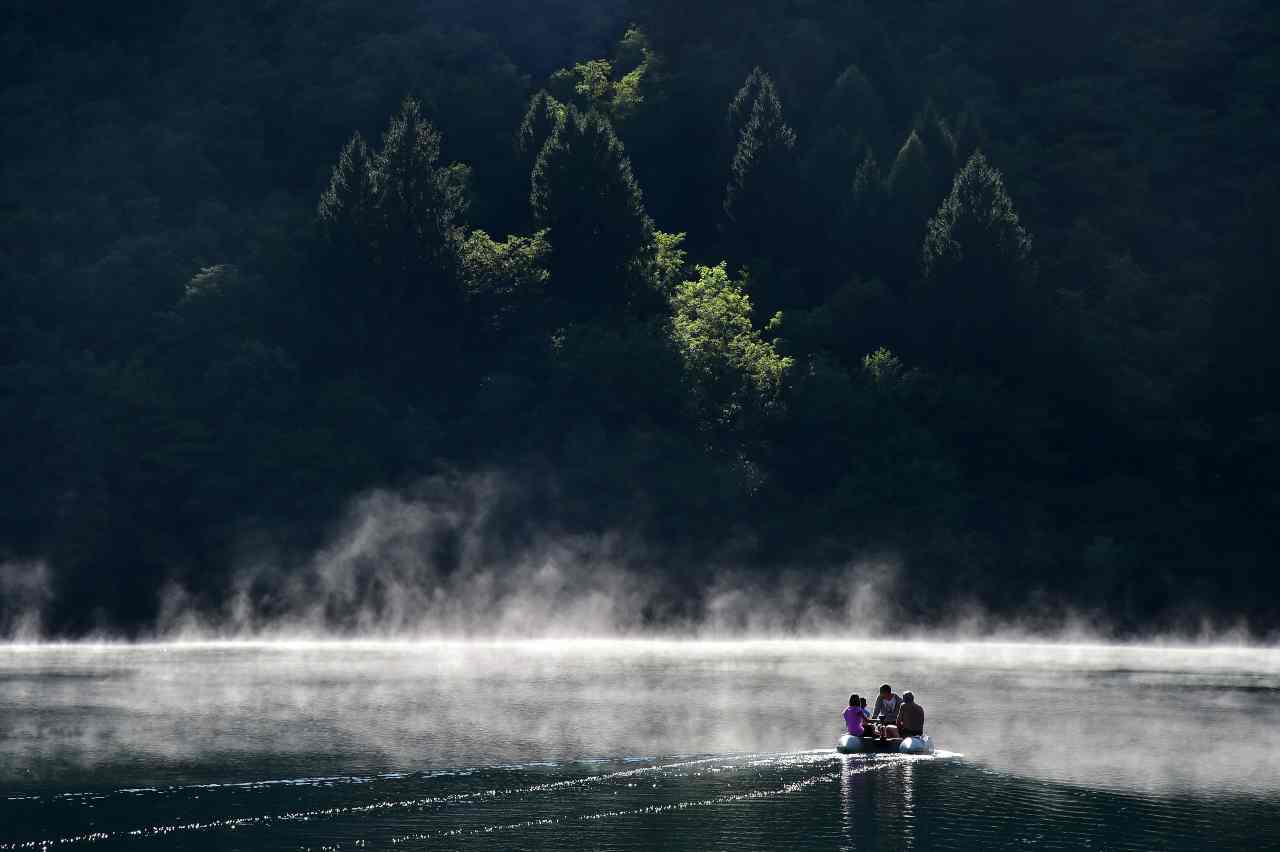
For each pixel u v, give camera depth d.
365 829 94.81
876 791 106.38
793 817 97.25
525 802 101.88
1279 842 91.06
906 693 125.75
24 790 106.38
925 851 88.81
